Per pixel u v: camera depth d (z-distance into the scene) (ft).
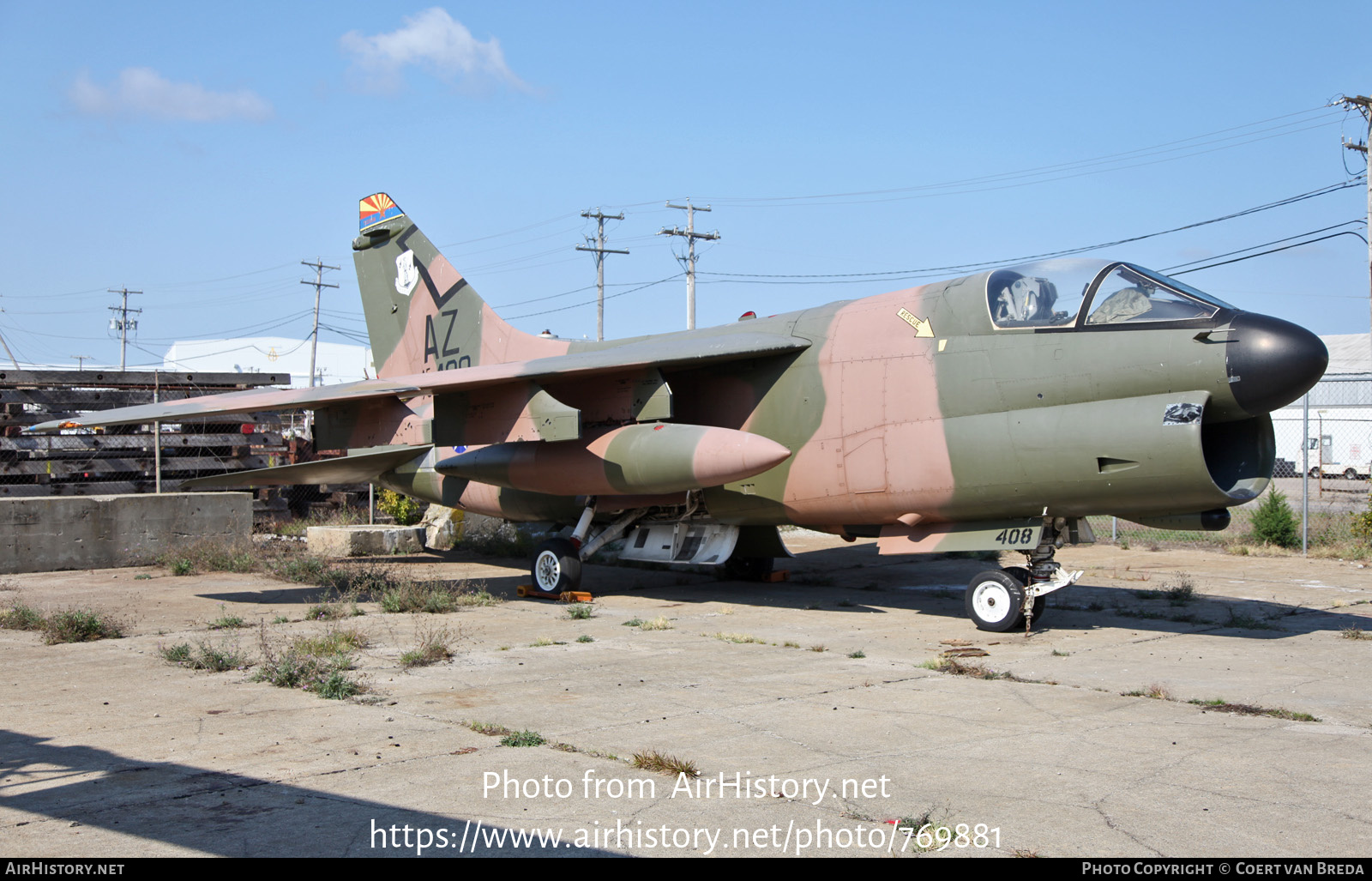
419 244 58.34
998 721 21.83
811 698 24.11
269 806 16.37
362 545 63.00
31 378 65.82
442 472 47.16
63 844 14.70
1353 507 95.50
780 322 41.83
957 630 35.04
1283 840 14.75
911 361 36.04
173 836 15.01
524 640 32.91
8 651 31.14
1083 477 31.86
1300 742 20.12
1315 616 37.55
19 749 19.89
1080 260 34.24
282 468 47.85
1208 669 27.78
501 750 19.57
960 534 36.58
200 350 307.78
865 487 37.01
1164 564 54.95
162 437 70.18
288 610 40.22
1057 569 34.42
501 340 53.47
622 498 44.32
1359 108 82.07
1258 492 32.30
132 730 21.26
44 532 55.21
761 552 48.55
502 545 63.46
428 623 36.78
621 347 45.65
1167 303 31.30
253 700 24.07
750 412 40.65
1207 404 30.50
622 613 39.24
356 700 23.95
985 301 34.60
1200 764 18.56
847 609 40.42
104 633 33.76
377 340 61.41
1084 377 31.99
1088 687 25.44
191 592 46.37
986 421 33.83
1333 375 61.62
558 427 38.99
